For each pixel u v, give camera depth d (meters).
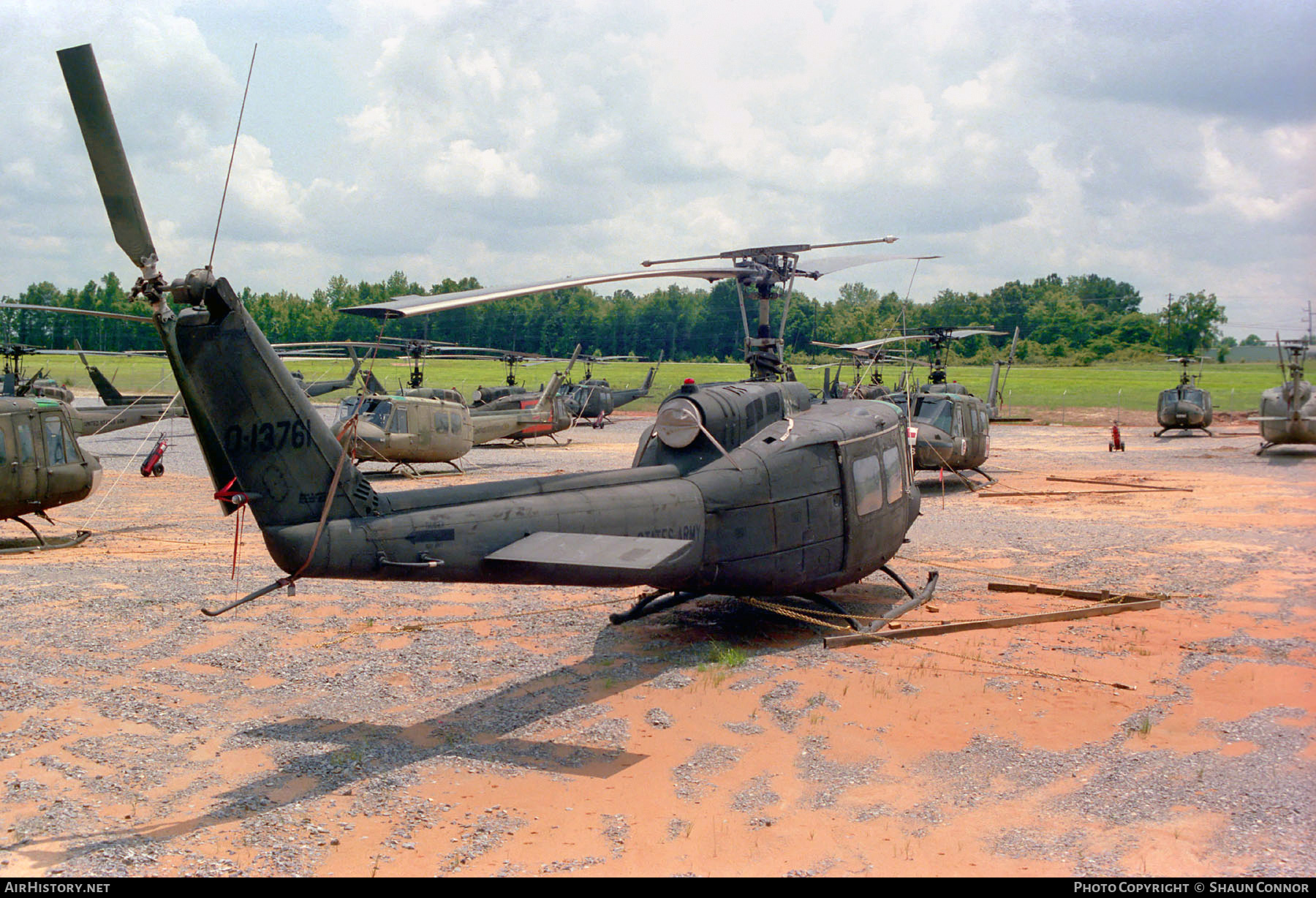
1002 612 11.09
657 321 133.12
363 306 5.80
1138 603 11.18
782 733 7.22
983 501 21.28
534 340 131.50
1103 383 79.25
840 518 10.12
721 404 9.62
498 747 6.98
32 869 5.15
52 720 7.43
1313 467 27.69
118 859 5.27
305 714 7.70
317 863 5.25
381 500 7.35
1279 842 5.36
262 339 6.88
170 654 9.26
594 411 47.47
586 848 5.42
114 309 129.75
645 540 7.39
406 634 10.12
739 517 9.34
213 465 7.03
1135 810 5.84
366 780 6.39
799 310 83.81
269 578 12.88
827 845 5.45
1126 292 160.62
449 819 5.81
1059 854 5.28
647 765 6.65
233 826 5.71
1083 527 17.52
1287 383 30.45
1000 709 7.71
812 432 10.07
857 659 9.12
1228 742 6.95
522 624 10.59
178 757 6.78
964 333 28.66
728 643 9.80
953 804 5.97
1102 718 7.48
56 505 15.25
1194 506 20.14
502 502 7.86
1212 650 9.41
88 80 5.88
